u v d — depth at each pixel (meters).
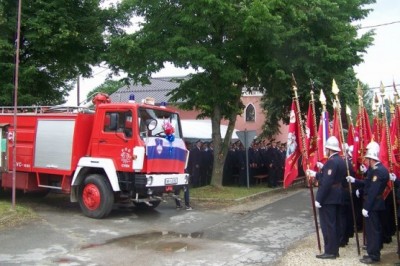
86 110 12.81
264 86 17.52
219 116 17.00
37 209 13.12
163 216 12.43
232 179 20.28
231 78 15.07
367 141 9.71
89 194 12.01
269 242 9.53
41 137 13.12
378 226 7.89
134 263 7.87
